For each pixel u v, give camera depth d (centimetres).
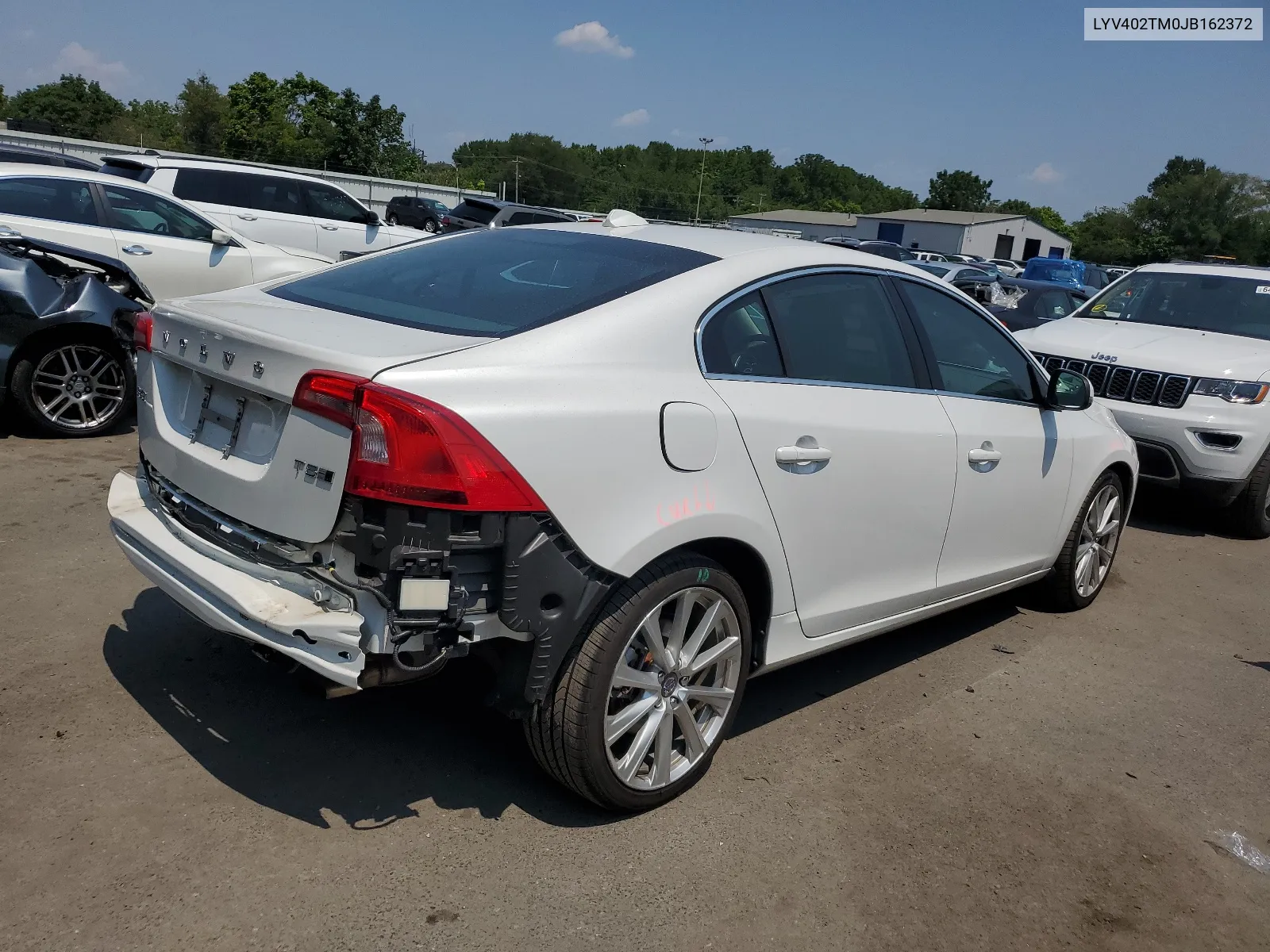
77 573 440
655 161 13462
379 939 245
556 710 278
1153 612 552
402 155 6912
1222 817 346
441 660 258
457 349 264
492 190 9175
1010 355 446
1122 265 8012
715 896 274
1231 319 787
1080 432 486
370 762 319
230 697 350
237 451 281
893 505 365
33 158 1213
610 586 275
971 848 311
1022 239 7919
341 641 247
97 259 692
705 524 293
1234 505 717
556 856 284
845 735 375
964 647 477
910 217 7812
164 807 287
